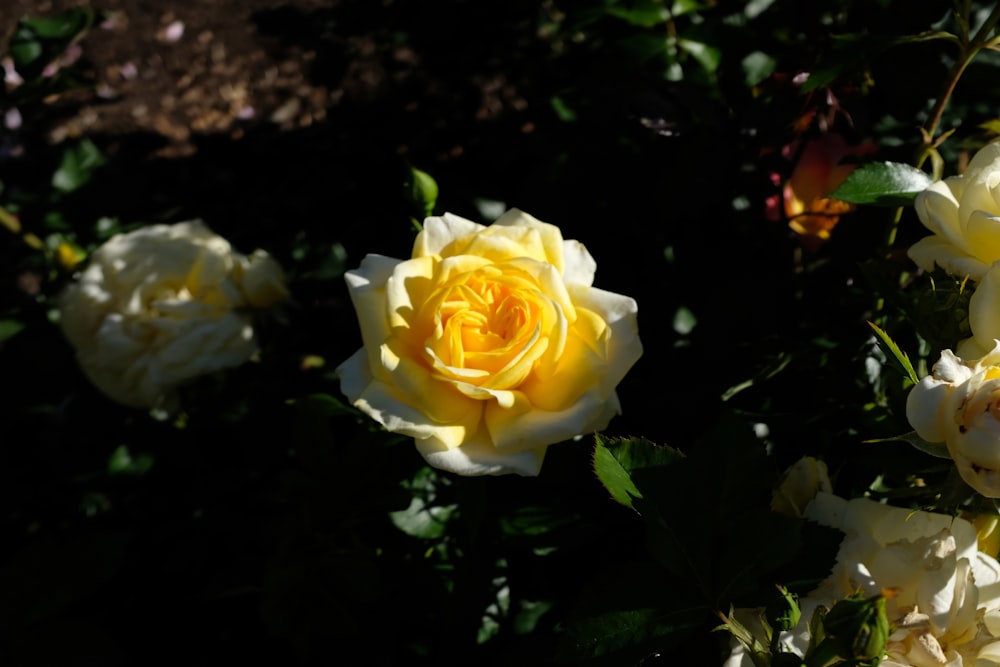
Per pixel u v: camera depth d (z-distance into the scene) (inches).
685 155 24.5
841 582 19.0
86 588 21.5
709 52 25.9
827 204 25.9
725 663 18.9
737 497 18.7
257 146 42.6
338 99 44.3
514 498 23.1
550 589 24.2
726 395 23.0
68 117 45.2
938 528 19.0
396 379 19.6
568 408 19.7
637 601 18.6
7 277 36.5
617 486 18.7
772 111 24.3
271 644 27.3
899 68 24.0
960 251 19.8
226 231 37.9
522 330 19.5
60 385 29.7
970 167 19.9
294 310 25.3
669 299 26.0
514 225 20.6
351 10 48.3
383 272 20.5
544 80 36.9
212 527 27.0
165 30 49.8
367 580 22.9
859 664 16.5
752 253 25.9
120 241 24.2
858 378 23.3
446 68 43.9
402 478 22.9
